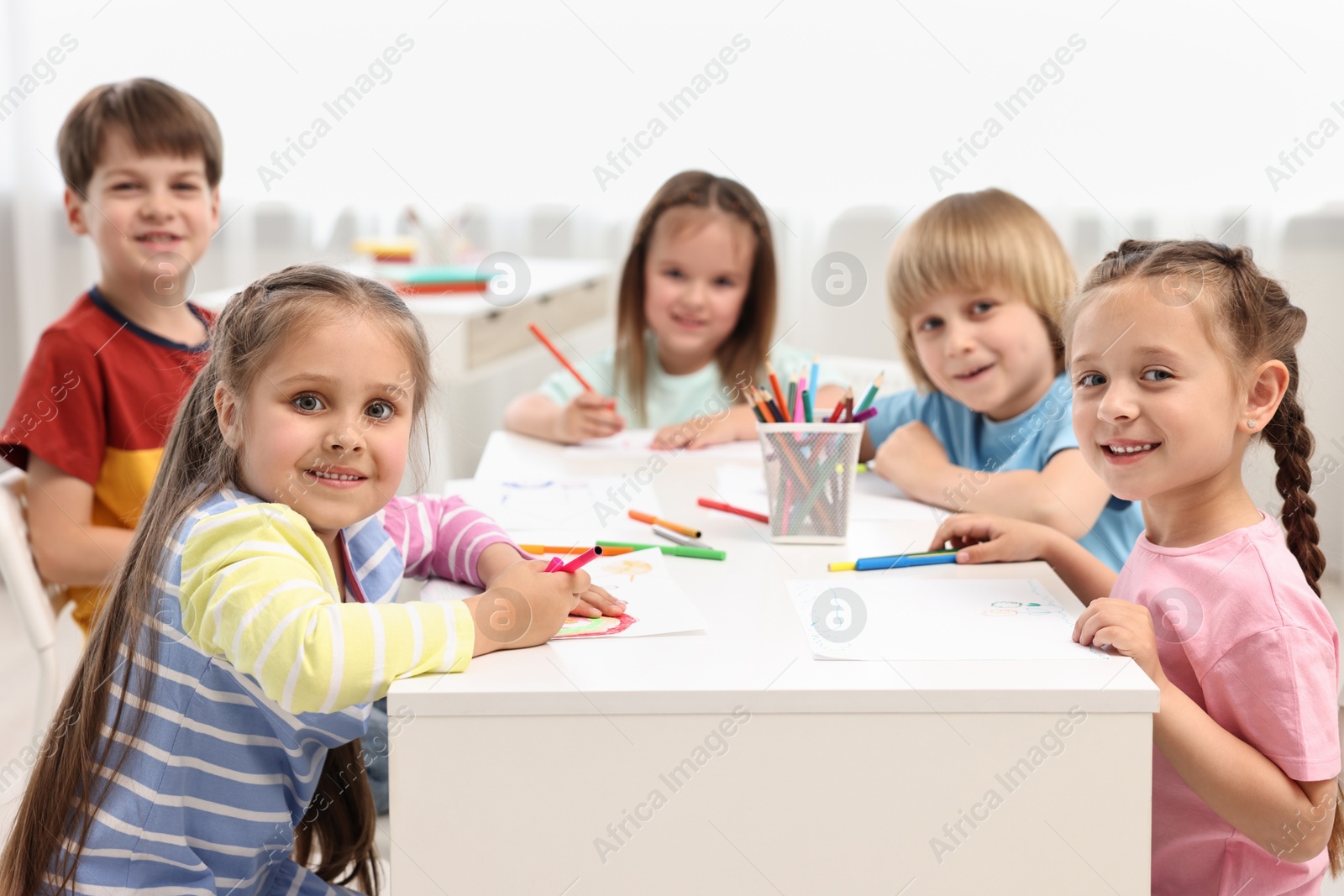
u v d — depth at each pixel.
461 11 2.72
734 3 2.68
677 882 0.73
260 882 0.93
